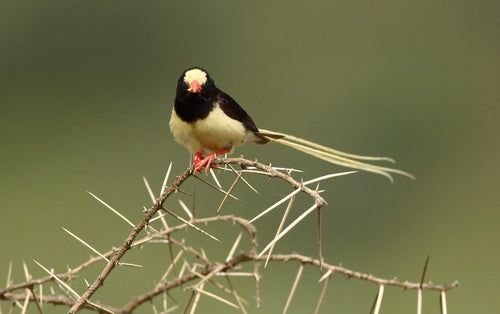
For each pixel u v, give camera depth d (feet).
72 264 40.40
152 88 63.98
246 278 38.01
